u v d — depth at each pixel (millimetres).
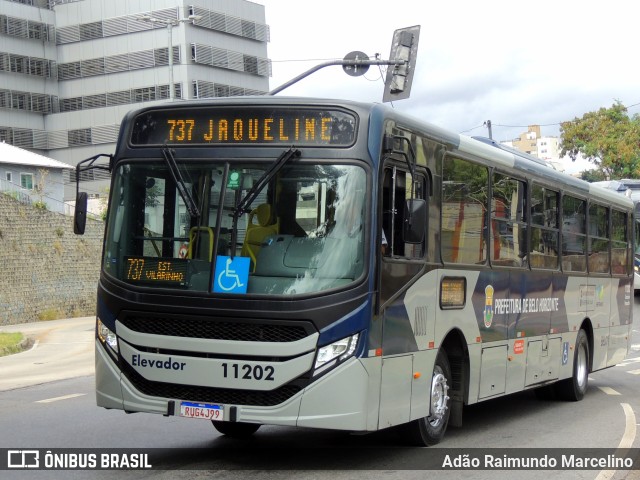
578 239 15227
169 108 8633
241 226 8188
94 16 80750
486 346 11070
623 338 18062
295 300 7895
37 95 80938
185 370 8047
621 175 71875
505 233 11844
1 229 39375
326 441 10164
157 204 8500
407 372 8898
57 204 59625
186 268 8242
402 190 8898
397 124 8789
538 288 13086
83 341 28094
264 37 83625
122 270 8492
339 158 8219
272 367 7840
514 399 15461
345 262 8039
